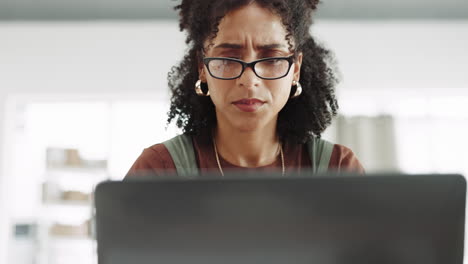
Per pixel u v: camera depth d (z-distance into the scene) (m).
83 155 5.05
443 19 4.60
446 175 0.60
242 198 0.59
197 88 1.04
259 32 0.88
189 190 0.59
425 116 4.83
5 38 4.54
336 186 0.59
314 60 1.12
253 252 0.59
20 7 4.35
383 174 0.60
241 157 1.03
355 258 0.59
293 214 0.59
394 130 4.84
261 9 0.88
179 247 0.59
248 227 0.59
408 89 4.61
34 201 5.07
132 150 4.80
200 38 0.97
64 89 4.55
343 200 0.59
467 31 4.59
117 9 4.41
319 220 0.59
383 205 0.59
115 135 4.79
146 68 4.58
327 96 1.16
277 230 0.59
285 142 1.07
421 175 0.60
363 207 0.59
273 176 0.59
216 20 0.89
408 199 0.59
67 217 5.16
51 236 5.11
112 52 4.58
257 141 1.00
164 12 4.47
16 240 5.04
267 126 1.00
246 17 0.88
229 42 0.89
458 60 4.59
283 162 1.04
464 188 0.60
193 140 1.06
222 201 0.59
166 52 4.59
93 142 5.00
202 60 1.00
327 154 1.03
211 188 0.59
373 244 0.59
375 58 4.61
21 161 4.93
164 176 0.60
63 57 4.57
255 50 0.89
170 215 0.59
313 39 1.13
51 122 4.96
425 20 4.61
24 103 4.88
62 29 4.57
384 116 4.86
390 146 4.80
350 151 1.04
